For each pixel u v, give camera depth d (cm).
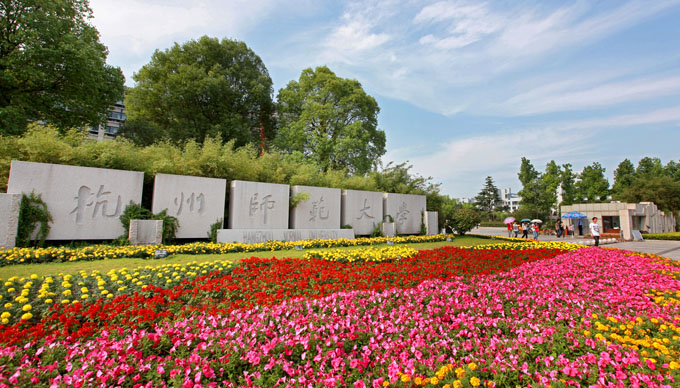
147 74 1966
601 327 330
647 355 261
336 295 433
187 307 416
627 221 2216
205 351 268
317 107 2238
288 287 513
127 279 480
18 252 635
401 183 1817
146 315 348
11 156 810
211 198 1034
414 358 276
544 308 424
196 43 2075
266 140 2370
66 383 211
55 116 1414
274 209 1148
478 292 476
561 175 3559
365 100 2452
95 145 920
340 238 1202
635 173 4084
